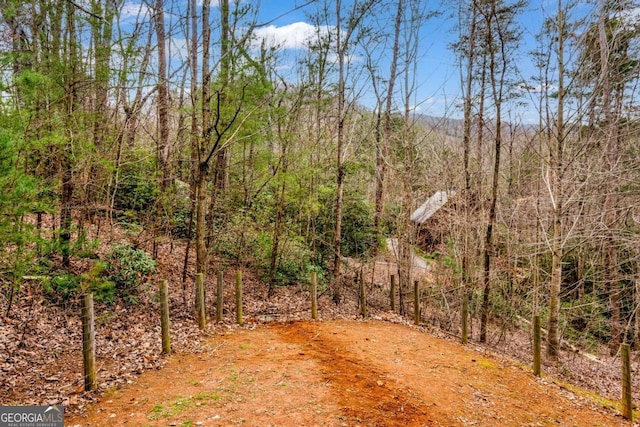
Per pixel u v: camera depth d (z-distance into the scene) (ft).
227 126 29.04
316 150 39.99
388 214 44.11
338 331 29.84
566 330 45.09
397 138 44.14
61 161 24.18
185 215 42.47
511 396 22.24
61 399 16.79
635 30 35.55
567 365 36.24
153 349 23.09
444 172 42.39
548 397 23.13
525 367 27.81
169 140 39.04
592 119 36.35
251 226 40.55
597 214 33.71
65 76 25.08
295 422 15.94
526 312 44.96
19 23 24.71
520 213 42.39
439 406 19.10
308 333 28.71
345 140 44.42
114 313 26.58
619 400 28.12
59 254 28.50
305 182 40.75
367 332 30.53
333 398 18.38
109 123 29.91
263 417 16.19
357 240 49.08
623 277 42.27
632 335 45.47
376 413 17.40
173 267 36.94
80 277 24.11
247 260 40.60
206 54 28.78
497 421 18.80
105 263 25.67
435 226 45.75
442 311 39.55
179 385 18.89
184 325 27.76
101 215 35.76
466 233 38.63
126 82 28.60
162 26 38.99
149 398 17.44
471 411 19.27
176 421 15.52
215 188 34.81
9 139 15.71
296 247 43.57
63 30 26.53
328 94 39.81
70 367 20.04
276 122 32.99
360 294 37.60
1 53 19.03
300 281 42.55
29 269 21.47
